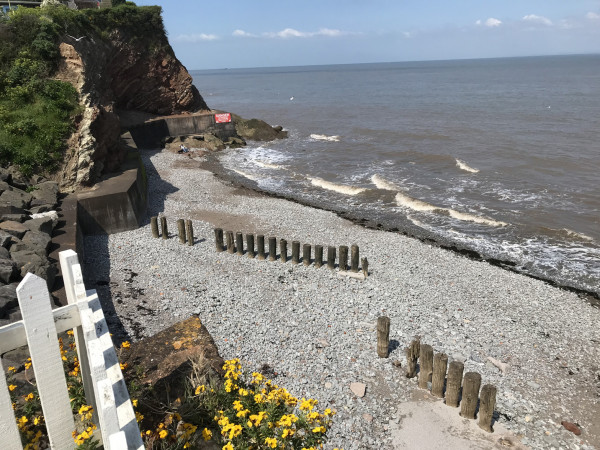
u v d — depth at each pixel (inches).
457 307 605.3
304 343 501.7
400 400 420.8
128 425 144.3
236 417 211.6
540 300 639.1
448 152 1578.5
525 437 383.9
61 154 859.4
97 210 804.0
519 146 1608.0
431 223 969.5
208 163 1518.2
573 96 3255.4
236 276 676.7
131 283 635.5
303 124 2395.4
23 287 143.2
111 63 1563.7
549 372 477.7
